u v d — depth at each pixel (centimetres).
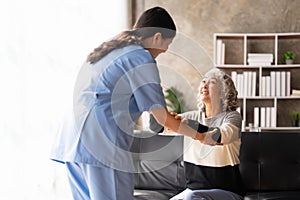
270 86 599
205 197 313
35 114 366
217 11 640
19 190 346
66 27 421
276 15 630
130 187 250
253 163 395
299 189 389
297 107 620
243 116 613
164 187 388
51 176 388
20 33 348
